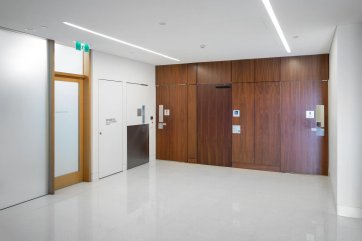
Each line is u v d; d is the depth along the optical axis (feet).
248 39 17.83
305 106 23.39
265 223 13.70
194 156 27.53
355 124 14.39
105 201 16.84
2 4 11.87
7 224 13.51
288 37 17.25
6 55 15.49
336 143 15.12
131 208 15.67
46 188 18.03
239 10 12.59
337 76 14.67
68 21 14.16
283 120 24.08
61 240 11.89
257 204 16.37
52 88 17.84
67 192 18.54
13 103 15.90
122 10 12.57
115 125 23.44
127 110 24.84
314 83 23.08
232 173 23.77
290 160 23.98
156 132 29.12
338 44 14.66
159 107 28.81
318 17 13.46
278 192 18.66
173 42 18.66
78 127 20.68
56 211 15.20
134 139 25.82
